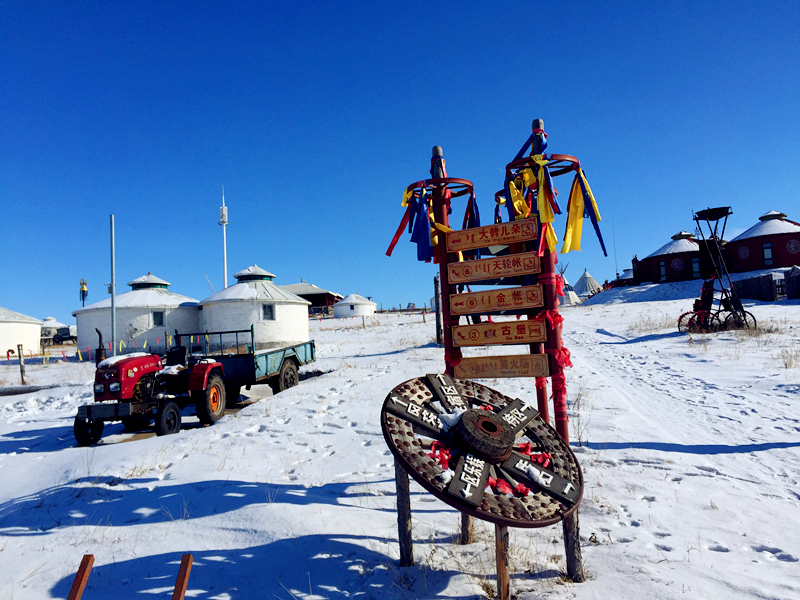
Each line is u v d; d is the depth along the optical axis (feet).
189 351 41.70
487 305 15.57
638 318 97.60
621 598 11.03
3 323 121.29
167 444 26.45
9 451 31.71
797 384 33.32
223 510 16.78
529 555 13.35
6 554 14.98
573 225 16.05
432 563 12.93
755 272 144.15
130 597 12.06
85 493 19.48
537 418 13.87
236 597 11.81
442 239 16.30
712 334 62.39
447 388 13.69
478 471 11.20
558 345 14.80
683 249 168.45
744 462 20.43
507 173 16.53
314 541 14.15
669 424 26.50
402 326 127.65
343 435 26.63
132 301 106.01
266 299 100.22
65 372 76.23
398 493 12.87
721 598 10.88
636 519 15.31
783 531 14.30
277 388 45.39
